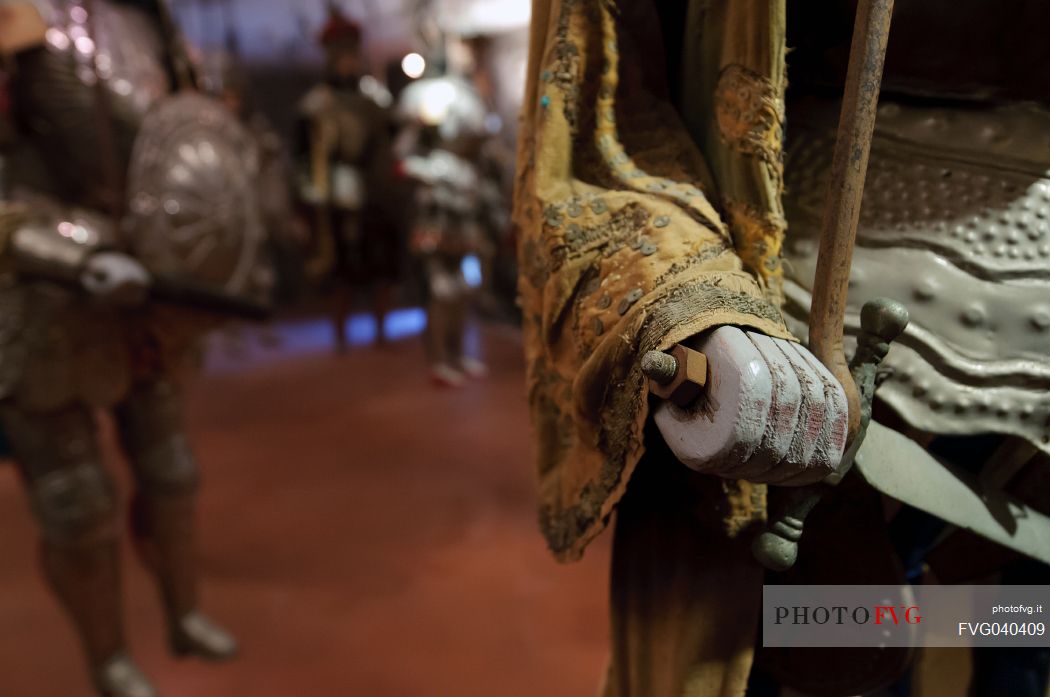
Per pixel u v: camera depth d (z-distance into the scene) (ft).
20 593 7.08
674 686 2.07
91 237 4.96
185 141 5.48
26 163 4.93
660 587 2.18
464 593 6.89
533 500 8.89
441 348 14.05
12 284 4.74
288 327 20.20
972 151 2.14
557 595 6.85
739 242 1.91
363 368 15.52
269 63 19.49
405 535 8.04
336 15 15.72
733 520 1.99
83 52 4.95
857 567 2.17
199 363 6.13
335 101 15.33
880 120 2.19
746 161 1.90
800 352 1.58
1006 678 2.41
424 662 5.90
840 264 1.67
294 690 5.61
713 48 2.05
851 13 2.10
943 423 2.02
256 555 7.63
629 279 1.79
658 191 1.92
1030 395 2.03
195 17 17.44
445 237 13.69
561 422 2.24
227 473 9.83
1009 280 2.06
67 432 5.11
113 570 5.41
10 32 4.66
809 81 2.25
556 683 5.58
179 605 6.04
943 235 2.08
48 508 5.11
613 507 1.87
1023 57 2.09
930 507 1.95
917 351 2.03
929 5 2.04
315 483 9.48
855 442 1.69
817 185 2.16
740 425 1.46
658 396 1.65
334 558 7.56
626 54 2.10
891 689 2.58
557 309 1.97
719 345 1.52
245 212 5.91
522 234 2.24
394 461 10.23
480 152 14.30
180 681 5.78
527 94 2.28
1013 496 2.22
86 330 5.02
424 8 14.80
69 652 6.18
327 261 15.79
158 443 5.82
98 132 4.97
